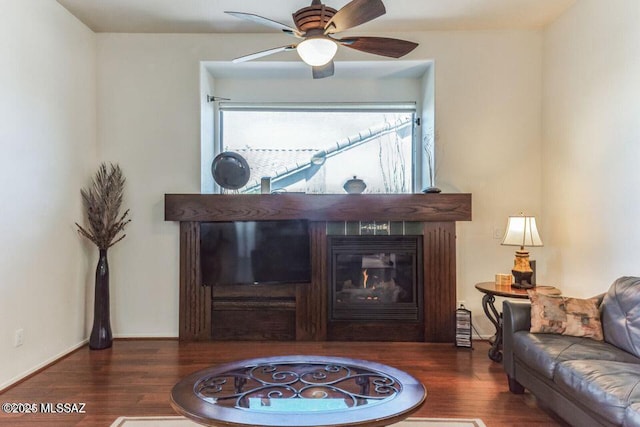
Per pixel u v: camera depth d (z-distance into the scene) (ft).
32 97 11.21
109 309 13.75
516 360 9.76
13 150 10.50
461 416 8.80
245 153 16.10
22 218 10.83
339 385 7.22
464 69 14.37
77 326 13.28
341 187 16.12
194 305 14.21
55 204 12.19
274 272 14.20
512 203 14.37
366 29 14.10
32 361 11.16
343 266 14.62
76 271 13.23
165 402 9.40
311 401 6.55
